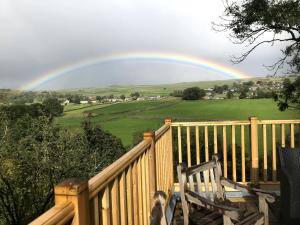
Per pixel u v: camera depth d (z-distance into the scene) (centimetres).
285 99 997
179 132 564
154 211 186
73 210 139
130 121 3762
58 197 141
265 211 342
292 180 355
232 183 382
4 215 1271
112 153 2241
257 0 899
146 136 364
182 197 342
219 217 344
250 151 550
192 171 370
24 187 1345
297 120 546
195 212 360
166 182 495
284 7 868
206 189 388
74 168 1506
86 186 152
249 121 552
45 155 1436
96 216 178
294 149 387
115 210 215
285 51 965
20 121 1586
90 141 2225
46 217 121
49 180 1413
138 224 291
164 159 484
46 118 1587
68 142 1600
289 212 357
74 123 2267
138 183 296
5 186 1299
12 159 1390
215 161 397
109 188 206
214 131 562
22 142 1459
